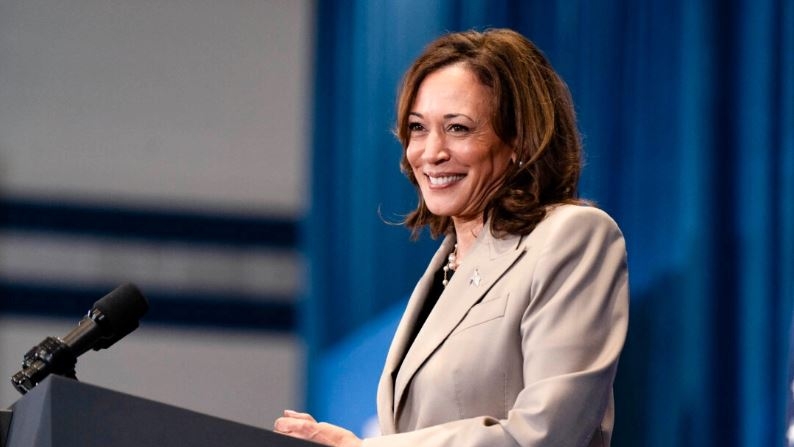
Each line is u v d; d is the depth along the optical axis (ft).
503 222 16.40
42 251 55.36
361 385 42.01
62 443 12.01
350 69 44.27
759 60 25.22
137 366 55.31
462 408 15.72
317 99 48.14
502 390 15.67
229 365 55.83
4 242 55.06
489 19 33.76
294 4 57.26
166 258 56.08
